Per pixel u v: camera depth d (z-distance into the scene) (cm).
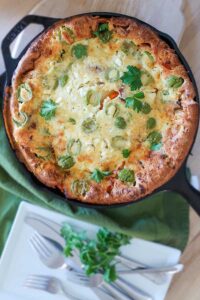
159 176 67
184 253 80
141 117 69
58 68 69
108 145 69
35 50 68
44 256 78
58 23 68
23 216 78
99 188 69
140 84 69
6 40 68
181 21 75
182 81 68
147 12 75
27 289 79
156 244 78
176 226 78
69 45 69
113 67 69
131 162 69
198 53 76
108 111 69
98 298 78
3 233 80
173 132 68
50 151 69
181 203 78
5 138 75
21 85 68
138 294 78
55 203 76
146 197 69
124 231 76
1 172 77
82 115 69
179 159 67
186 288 80
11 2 78
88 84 69
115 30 69
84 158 69
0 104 74
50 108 69
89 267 76
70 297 78
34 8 75
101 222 76
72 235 76
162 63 68
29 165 69
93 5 75
